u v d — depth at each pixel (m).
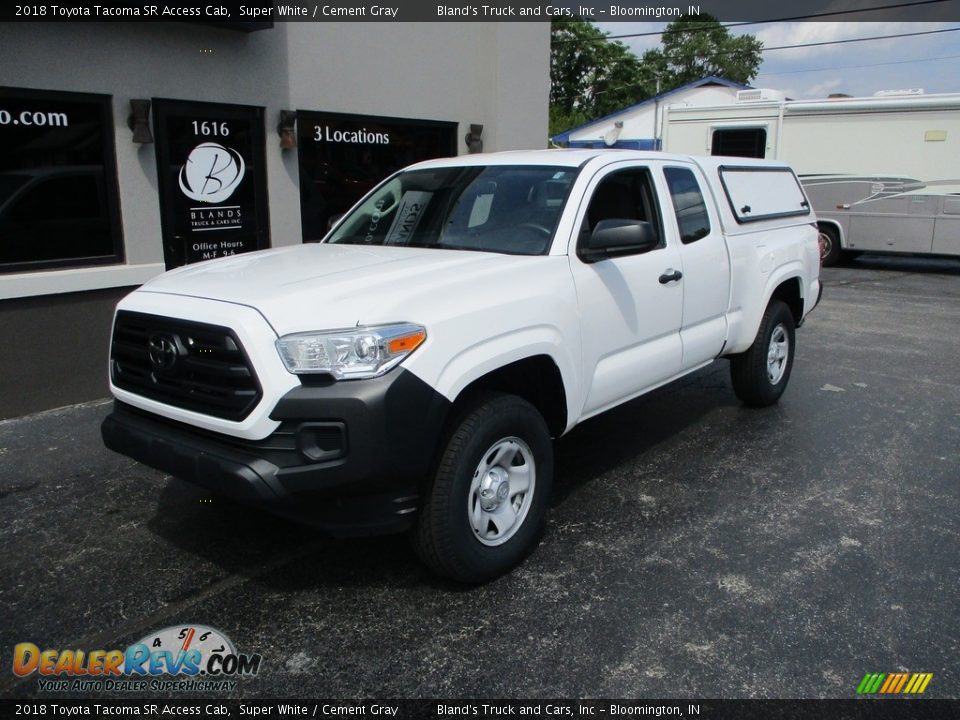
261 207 7.53
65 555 3.97
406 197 4.93
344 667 3.11
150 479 4.92
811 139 14.77
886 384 7.18
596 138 40.66
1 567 3.85
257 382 3.12
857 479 4.98
